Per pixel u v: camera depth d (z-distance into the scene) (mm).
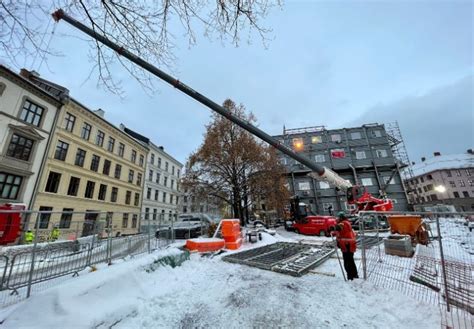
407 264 5609
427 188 52750
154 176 34781
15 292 4527
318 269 6309
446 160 54000
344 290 4449
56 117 18906
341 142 33438
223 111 9547
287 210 21688
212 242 8812
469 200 46312
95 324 3031
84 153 21719
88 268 6098
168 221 10578
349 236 5199
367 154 32156
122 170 27109
